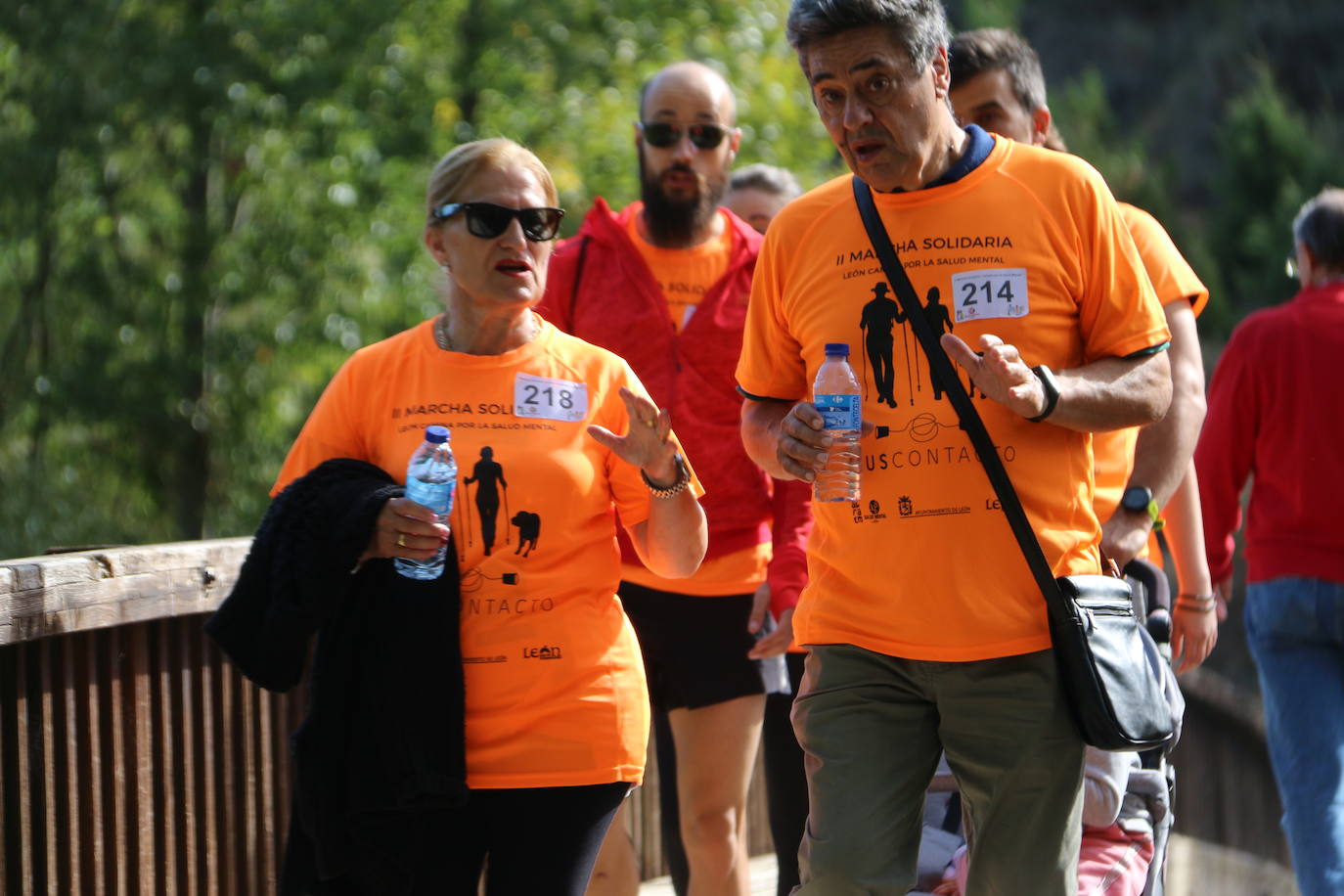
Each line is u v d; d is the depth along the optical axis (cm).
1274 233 4800
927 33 786
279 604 812
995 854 827
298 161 4569
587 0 5031
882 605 818
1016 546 795
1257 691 4488
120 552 1008
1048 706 799
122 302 4597
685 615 1150
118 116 4491
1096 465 940
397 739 814
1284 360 1279
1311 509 1271
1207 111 7906
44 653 954
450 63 4969
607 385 883
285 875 852
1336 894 1223
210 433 4644
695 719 1158
